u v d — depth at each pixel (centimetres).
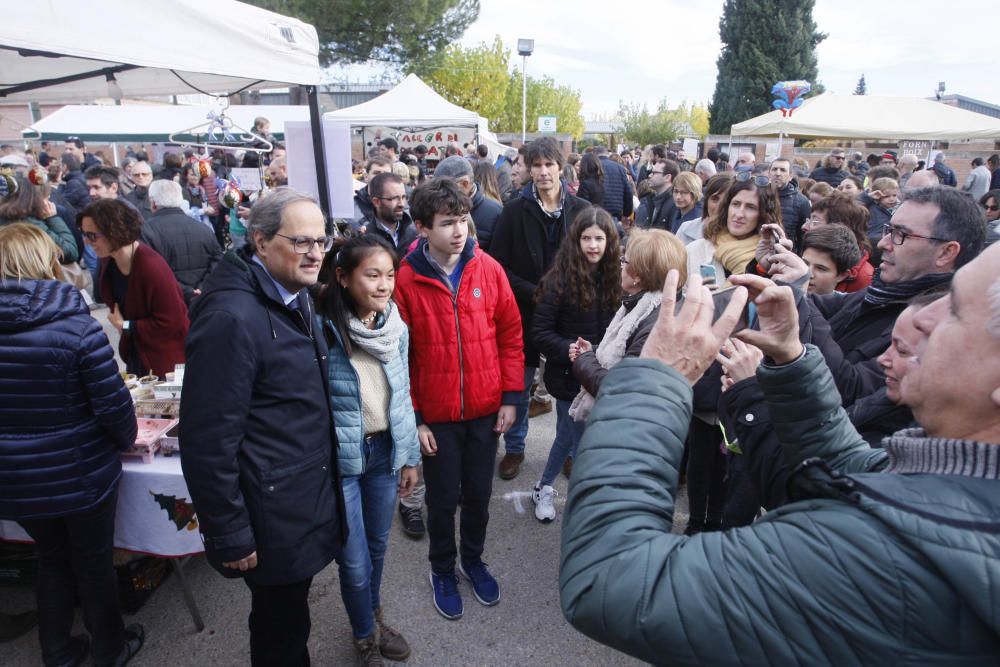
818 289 234
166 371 304
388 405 194
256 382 149
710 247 298
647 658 64
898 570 54
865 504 59
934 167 896
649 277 211
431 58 2088
